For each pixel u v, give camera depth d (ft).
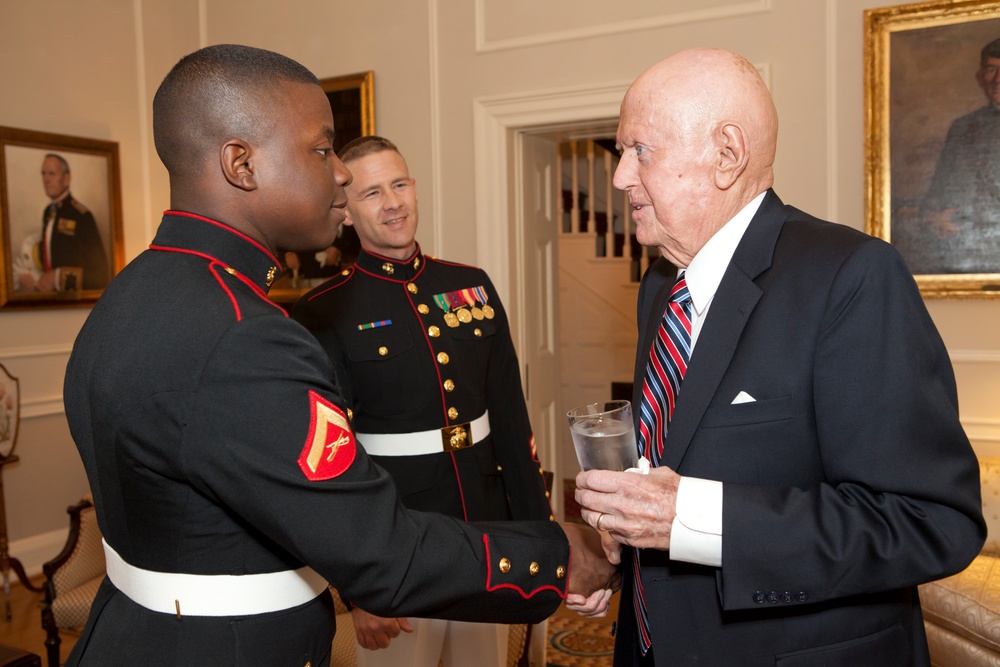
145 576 3.26
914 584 3.22
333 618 3.68
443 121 13.42
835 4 10.71
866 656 3.48
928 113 10.35
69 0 14.24
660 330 4.03
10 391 12.37
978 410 10.50
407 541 3.35
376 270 6.84
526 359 13.44
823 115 10.89
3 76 13.23
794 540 3.23
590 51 12.25
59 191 13.97
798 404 3.46
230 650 3.20
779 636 3.50
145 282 3.31
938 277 10.46
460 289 7.15
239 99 3.35
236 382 2.99
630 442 3.51
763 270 3.66
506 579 3.66
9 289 13.20
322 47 14.43
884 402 3.22
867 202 10.62
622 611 4.25
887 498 3.21
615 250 19.80
